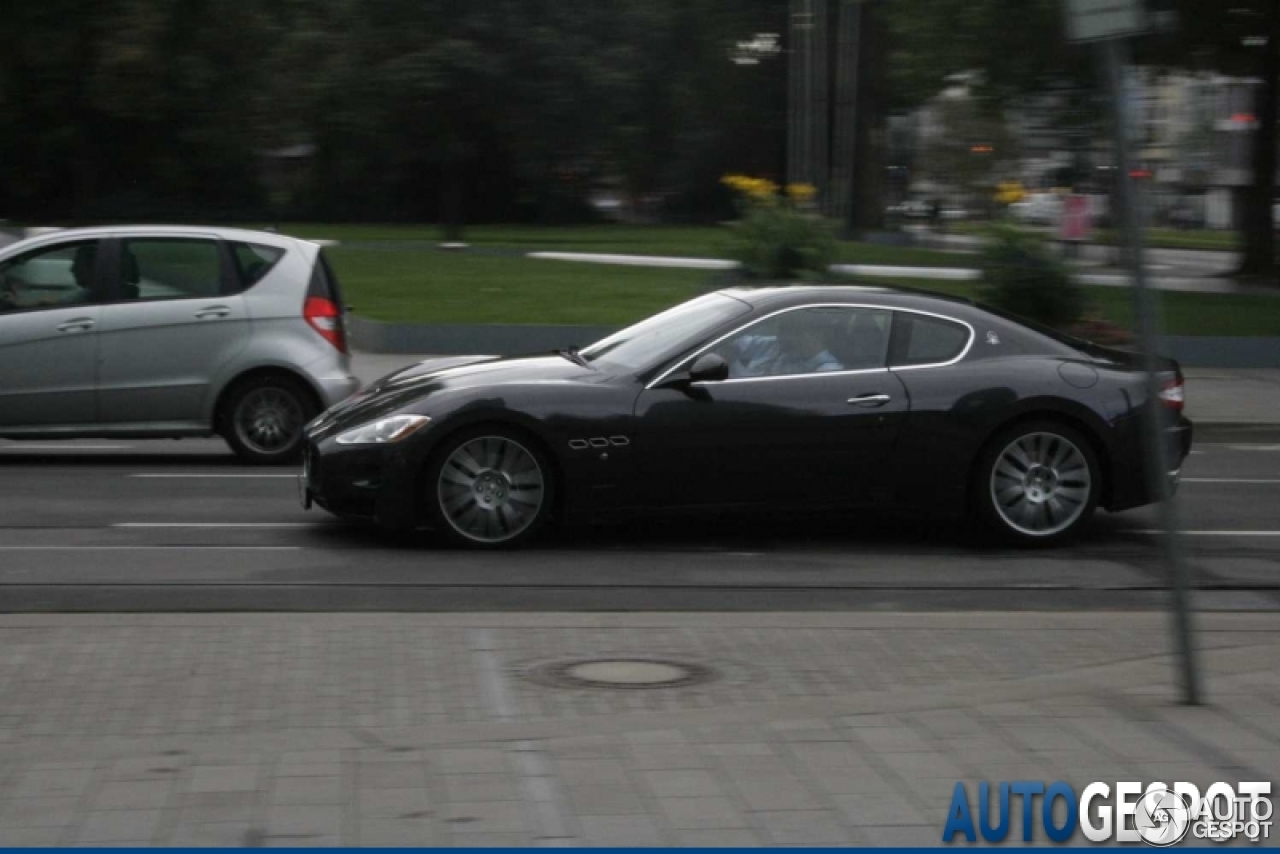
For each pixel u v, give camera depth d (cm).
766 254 2698
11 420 1627
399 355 2656
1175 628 768
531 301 3459
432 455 1213
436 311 3212
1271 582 1173
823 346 1261
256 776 641
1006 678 832
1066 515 1273
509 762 662
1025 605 1082
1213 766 673
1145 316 766
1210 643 919
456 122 6562
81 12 4191
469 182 8900
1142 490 1285
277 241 1695
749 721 727
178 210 7975
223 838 575
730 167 9144
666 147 8175
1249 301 3641
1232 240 8450
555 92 6638
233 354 1650
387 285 3866
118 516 1361
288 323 1664
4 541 1243
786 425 1231
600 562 1191
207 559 1180
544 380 1238
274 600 1049
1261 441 2108
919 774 657
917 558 1234
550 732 708
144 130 5212
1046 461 1270
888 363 1261
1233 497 1587
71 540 1249
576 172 7525
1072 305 2591
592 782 639
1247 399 2362
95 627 918
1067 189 5747
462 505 1218
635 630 934
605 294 3647
